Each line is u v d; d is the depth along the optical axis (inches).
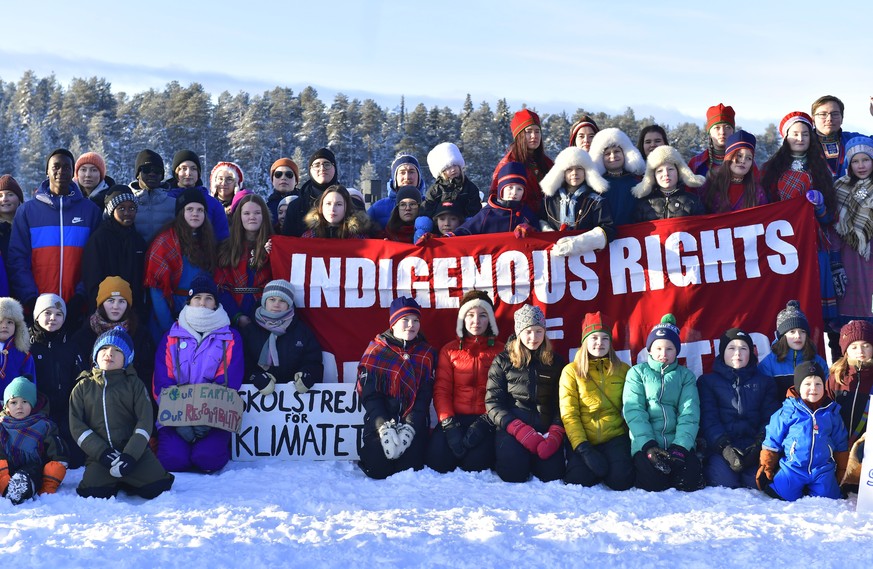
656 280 277.4
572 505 213.6
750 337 260.5
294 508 208.8
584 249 274.1
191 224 273.1
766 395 243.8
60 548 174.4
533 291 279.6
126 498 222.8
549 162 306.7
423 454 249.9
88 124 5017.2
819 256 285.7
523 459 237.9
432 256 282.5
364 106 4995.1
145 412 227.6
